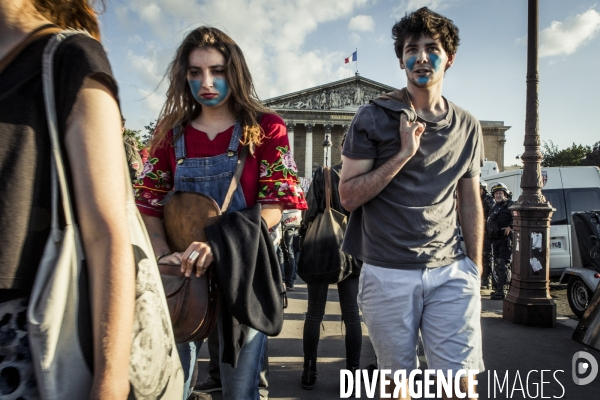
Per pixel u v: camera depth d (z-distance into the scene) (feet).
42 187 3.47
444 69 8.74
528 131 22.80
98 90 3.56
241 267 7.16
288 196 8.05
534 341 19.11
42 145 3.46
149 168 8.47
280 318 7.51
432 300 8.39
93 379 3.39
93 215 3.44
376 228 8.50
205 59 8.03
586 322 18.79
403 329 8.27
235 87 8.18
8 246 3.27
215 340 13.26
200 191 8.06
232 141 8.20
